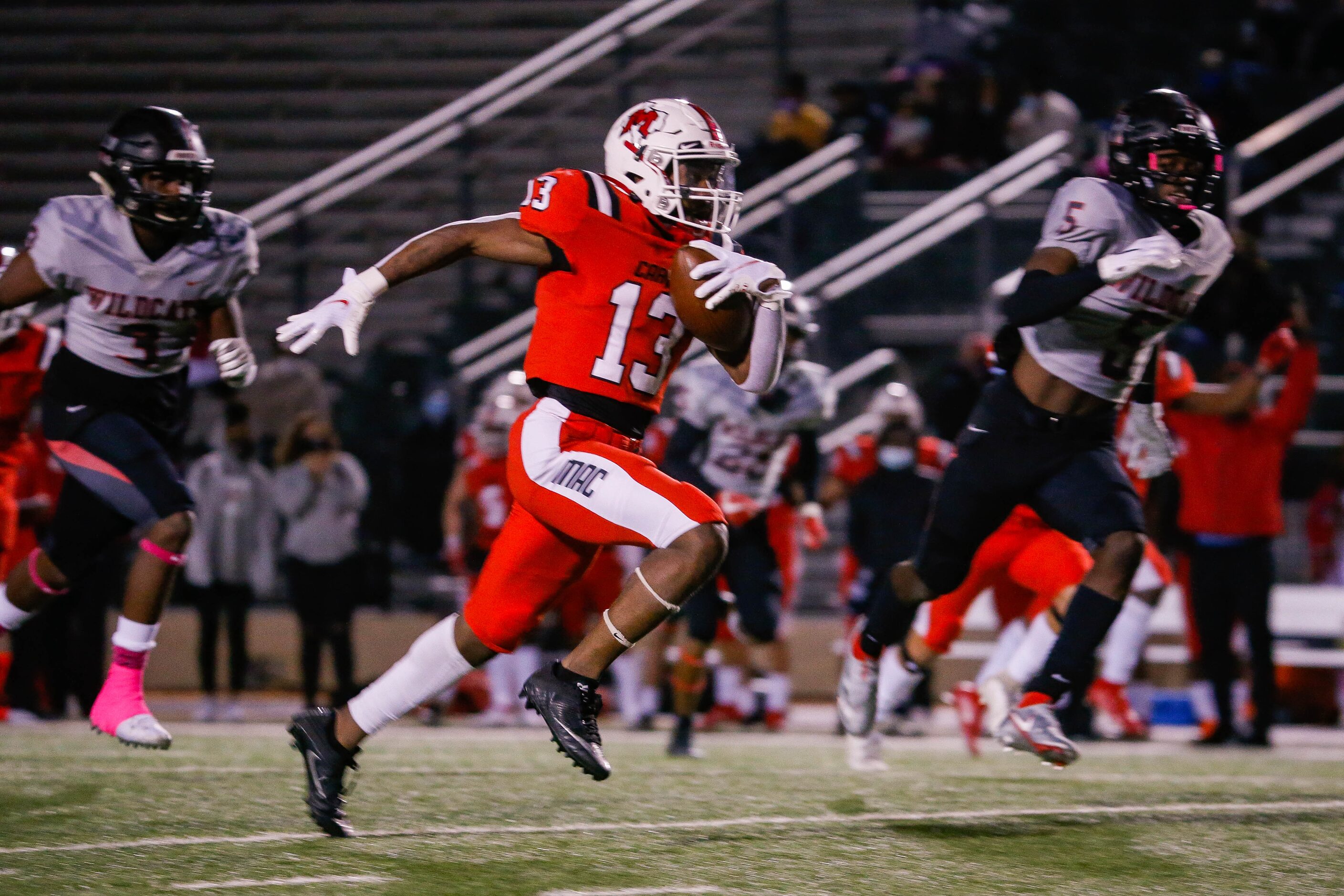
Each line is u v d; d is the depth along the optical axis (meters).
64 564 16.05
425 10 54.53
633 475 11.91
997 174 36.12
